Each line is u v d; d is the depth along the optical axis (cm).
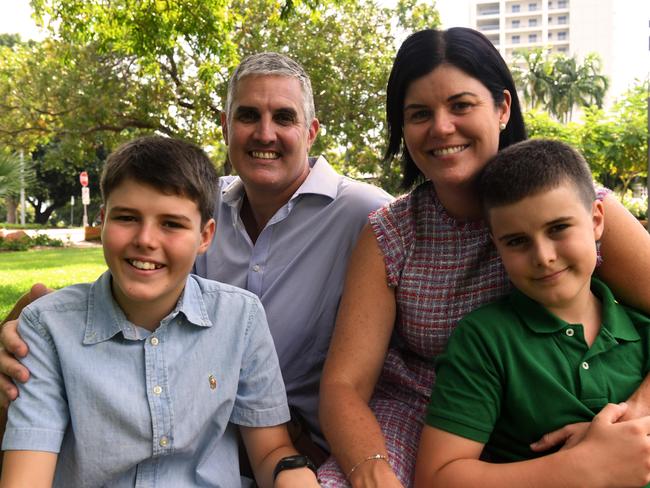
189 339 190
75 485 176
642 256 188
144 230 173
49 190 3897
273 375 204
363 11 1505
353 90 1455
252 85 248
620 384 174
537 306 180
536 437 175
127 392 177
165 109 1581
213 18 823
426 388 211
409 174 228
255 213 271
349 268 218
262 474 195
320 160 271
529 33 10131
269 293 249
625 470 154
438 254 206
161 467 184
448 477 166
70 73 1499
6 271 1151
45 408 172
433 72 195
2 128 1628
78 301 185
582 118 1491
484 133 197
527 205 171
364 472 173
